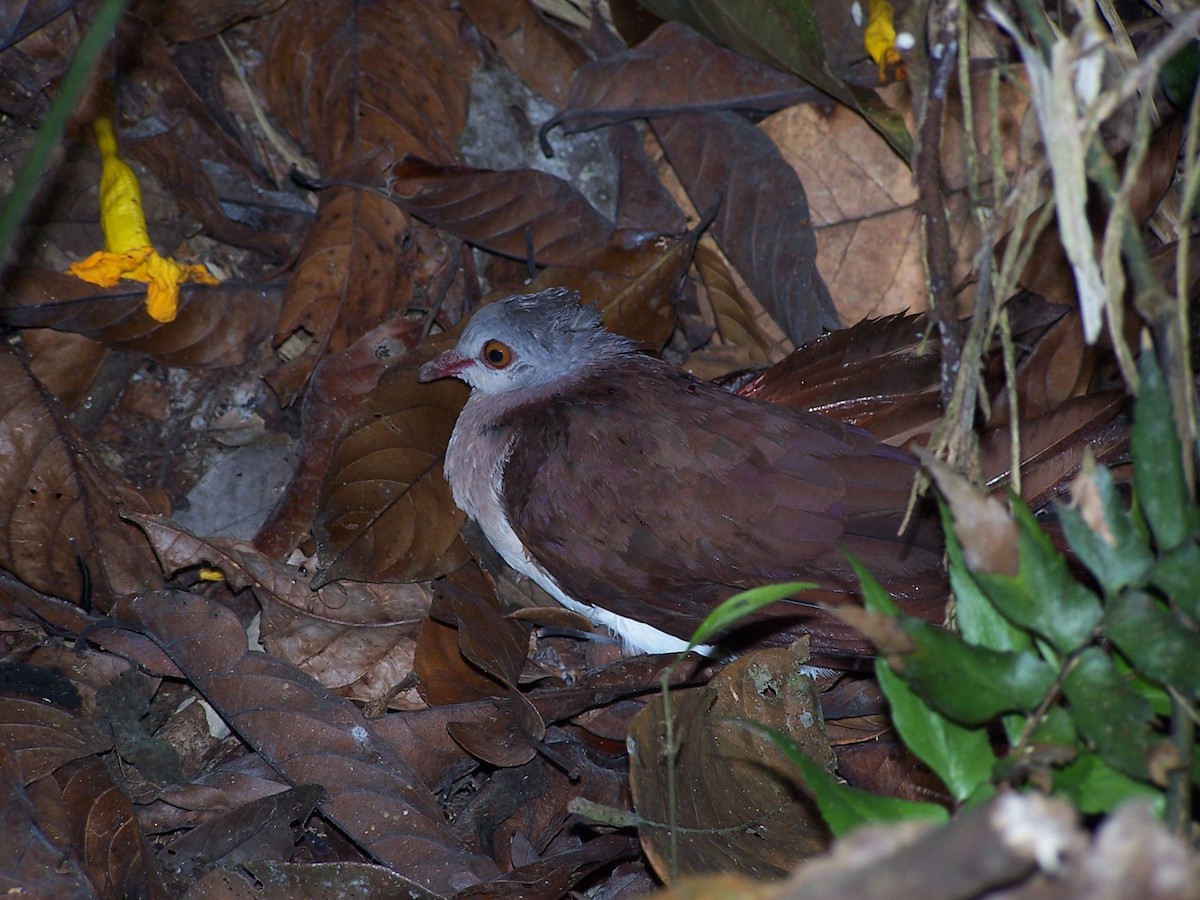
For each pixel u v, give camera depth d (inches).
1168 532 172.4
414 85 445.1
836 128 430.9
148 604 334.6
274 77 446.0
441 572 372.8
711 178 437.7
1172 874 123.3
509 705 332.8
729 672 304.5
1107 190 194.4
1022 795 135.4
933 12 236.5
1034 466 335.3
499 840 321.4
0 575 354.0
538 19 453.7
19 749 307.6
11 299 379.9
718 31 427.8
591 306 389.1
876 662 184.9
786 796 293.0
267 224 441.1
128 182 400.5
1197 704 178.1
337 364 406.3
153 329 398.6
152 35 430.6
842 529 329.4
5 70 406.3
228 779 321.4
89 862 291.3
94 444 393.1
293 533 388.2
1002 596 175.5
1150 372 172.4
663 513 336.5
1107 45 204.7
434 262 439.5
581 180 456.4
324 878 284.8
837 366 381.4
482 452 372.8
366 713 349.4
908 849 124.9
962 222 393.7
